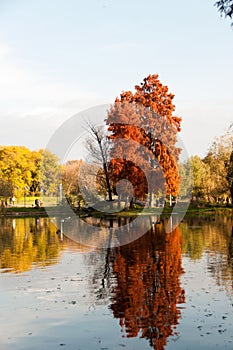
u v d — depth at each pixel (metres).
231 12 12.45
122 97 51.34
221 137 62.81
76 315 12.44
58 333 11.12
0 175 84.31
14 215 61.69
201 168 62.19
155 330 11.19
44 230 37.97
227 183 61.31
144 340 10.58
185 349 10.05
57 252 24.05
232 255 21.64
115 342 10.50
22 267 19.48
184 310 12.66
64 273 18.03
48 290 15.20
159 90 52.09
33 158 90.25
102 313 12.56
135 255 22.45
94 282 16.27
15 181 85.25
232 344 10.27
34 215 61.16
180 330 11.16
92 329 11.35
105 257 22.03
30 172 88.31
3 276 17.58
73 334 11.03
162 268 18.66
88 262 20.59
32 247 26.30
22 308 13.19
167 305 13.17
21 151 91.38
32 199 88.69
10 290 15.27
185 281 16.11
